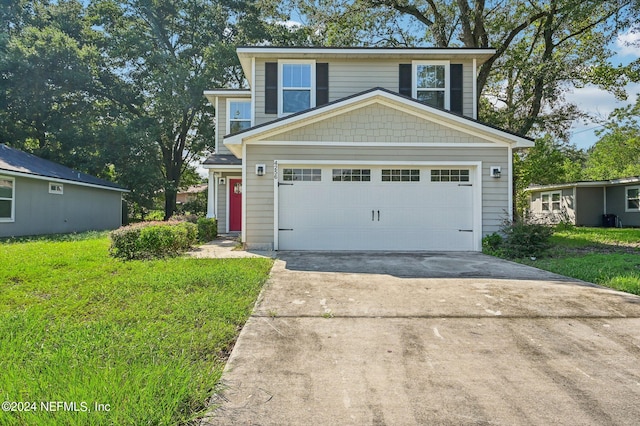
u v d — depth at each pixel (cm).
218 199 1603
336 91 1159
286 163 950
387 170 970
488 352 341
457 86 1173
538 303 482
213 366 305
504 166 967
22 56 1848
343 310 452
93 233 1443
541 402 261
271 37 2339
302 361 320
